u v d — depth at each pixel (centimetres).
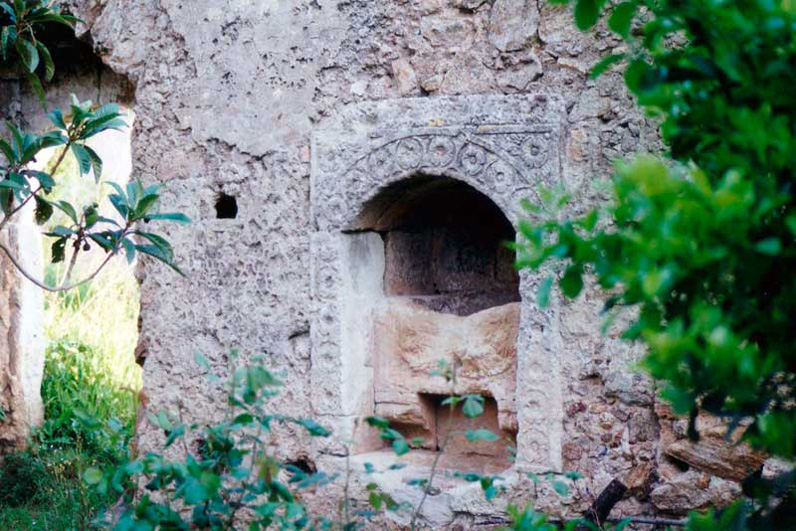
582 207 486
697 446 463
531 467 491
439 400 546
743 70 204
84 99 678
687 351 201
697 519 236
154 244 446
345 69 535
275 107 550
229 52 562
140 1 589
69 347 877
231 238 559
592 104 489
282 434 543
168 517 305
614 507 479
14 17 478
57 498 642
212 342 562
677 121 232
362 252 548
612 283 207
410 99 518
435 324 535
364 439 546
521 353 493
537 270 489
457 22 514
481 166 499
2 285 735
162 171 579
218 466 321
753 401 233
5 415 732
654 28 224
